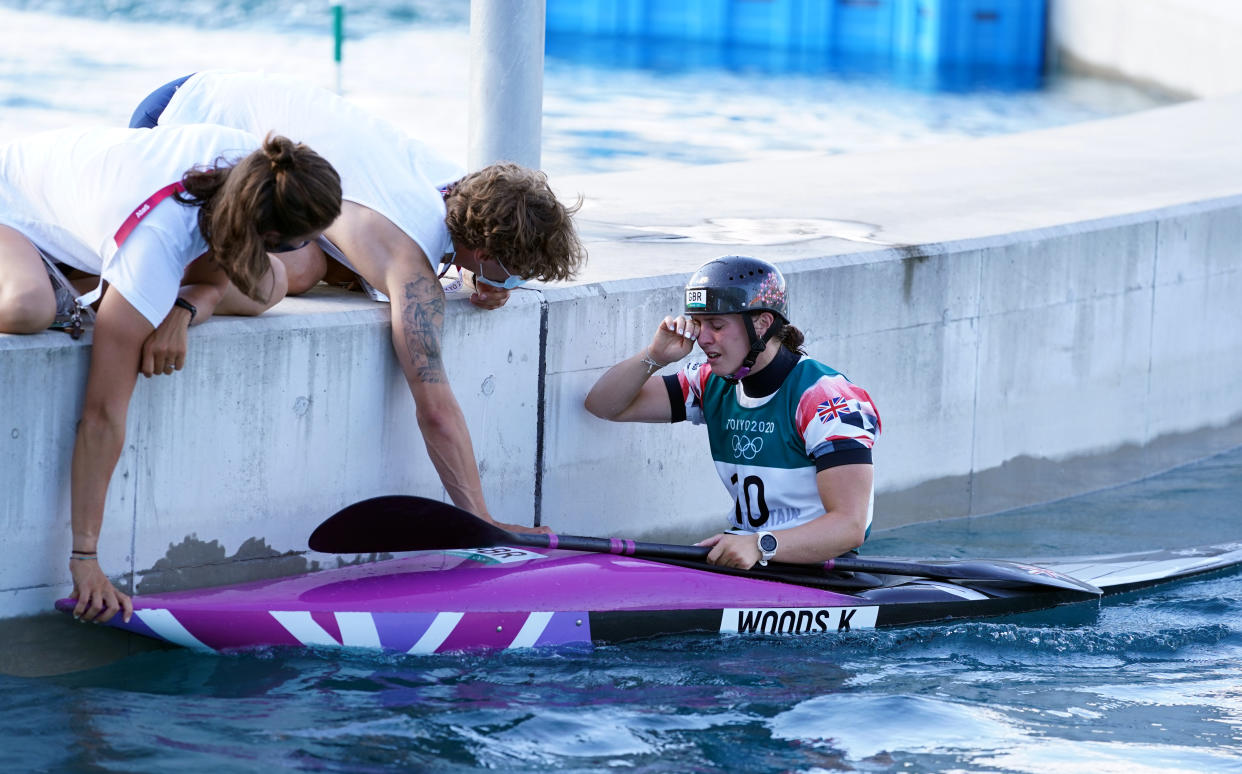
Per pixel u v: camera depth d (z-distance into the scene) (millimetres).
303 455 15164
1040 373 22844
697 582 15242
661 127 46594
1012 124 50219
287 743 11922
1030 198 25625
